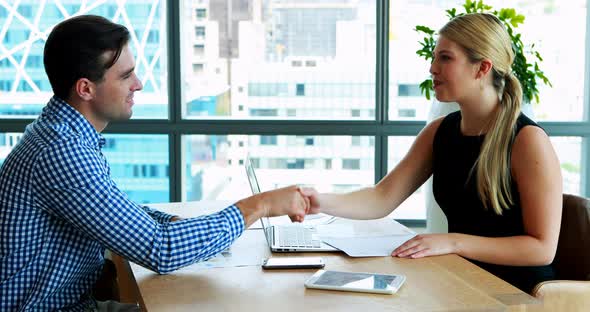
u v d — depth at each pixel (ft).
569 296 6.59
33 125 5.81
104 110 5.84
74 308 5.83
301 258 6.48
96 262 6.08
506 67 7.34
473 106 7.46
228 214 5.97
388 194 8.00
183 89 15.39
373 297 5.36
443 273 6.01
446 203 7.82
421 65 15.19
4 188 5.51
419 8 15.02
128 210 5.57
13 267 5.50
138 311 6.04
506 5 14.99
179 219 7.25
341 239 7.18
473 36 7.24
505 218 7.30
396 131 15.25
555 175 7.03
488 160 7.23
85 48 5.64
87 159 5.51
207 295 5.49
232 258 6.63
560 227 7.42
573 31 15.06
